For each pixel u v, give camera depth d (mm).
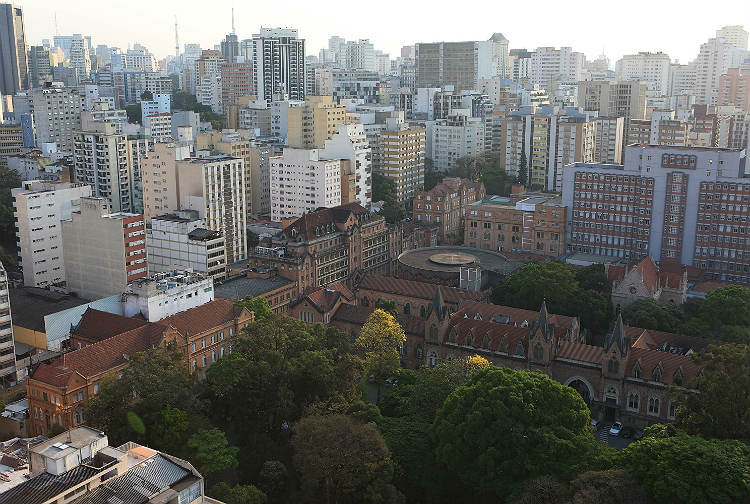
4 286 195000
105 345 173500
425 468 148375
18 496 111500
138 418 148250
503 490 137875
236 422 166375
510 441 140625
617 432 180250
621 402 184500
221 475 149375
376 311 199750
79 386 163000
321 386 168500
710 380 147250
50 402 163125
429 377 169250
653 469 124625
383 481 140250
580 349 191750
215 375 162625
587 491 122000
